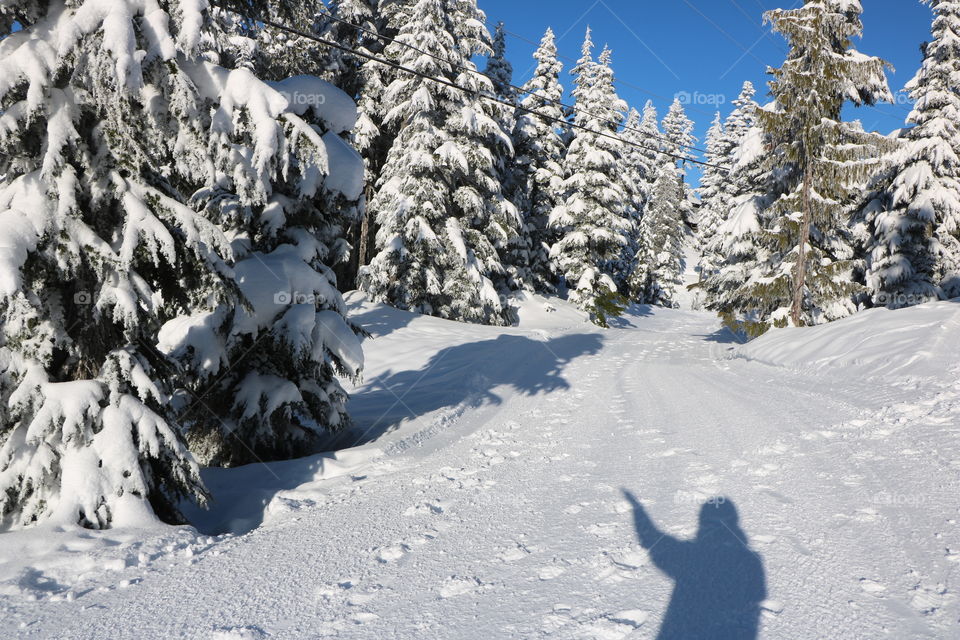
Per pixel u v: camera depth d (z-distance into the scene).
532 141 33.81
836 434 5.37
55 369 4.57
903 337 9.45
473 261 24.19
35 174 4.24
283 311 6.82
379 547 3.58
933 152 19.19
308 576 3.21
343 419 7.68
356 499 4.76
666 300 53.44
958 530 3.04
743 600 2.55
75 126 4.35
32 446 4.24
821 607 2.44
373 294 22.94
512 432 7.14
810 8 15.94
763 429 5.90
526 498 4.37
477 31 24.00
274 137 4.79
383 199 23.25
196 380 6.36
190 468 4.64
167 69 4.42
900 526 3.17
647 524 3.57
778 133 16.83
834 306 18.94
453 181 23.86
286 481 5.73
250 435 6.83
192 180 5.02
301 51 20.88
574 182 33.38
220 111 4.76
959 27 19.41
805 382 8.86
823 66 15.84
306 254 7.13
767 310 19.62
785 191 19.39
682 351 16.83
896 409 5.94
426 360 14.52
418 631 2.51
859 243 21.88
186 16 4.45
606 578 2.89
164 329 6.43
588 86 35.00
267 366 7.22
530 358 14.71
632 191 43.72
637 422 7.03
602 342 19.31
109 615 2.89
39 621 2.85
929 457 4.29
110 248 4.30
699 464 4.82
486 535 3.64
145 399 4.48
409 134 22.95
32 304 4.16
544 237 36.88
